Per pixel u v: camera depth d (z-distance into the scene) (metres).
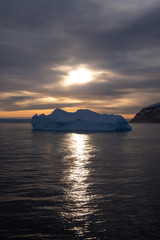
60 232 6.15
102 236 5.97
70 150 23.14
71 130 61.94
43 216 7.06
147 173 12.69
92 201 8.29
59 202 8.18
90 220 6.82
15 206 7.80
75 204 8.00
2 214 7.17
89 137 40.59
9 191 9.39
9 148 24.72
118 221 6.76
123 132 57.16
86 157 18.52
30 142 31.66
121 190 9.56
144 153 20.94
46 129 63.56
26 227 6.38
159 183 10.63
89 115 61.34
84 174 12.45
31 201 8.27
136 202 8.20
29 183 10.60
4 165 14.97
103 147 25.89
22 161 16.53
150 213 7.30
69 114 62.22
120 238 5.88
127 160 17.06
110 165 15.06
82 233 6.11
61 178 11.54
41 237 5.90
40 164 15.35
